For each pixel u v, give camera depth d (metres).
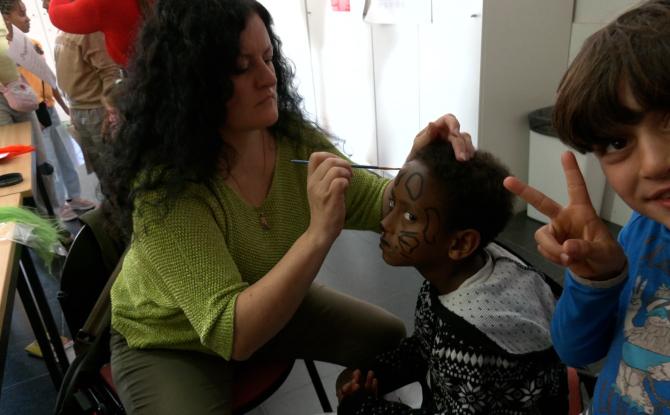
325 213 0.80
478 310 0.73
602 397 0.64
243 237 0.95
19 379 1.81
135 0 1.92
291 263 0.80
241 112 0.88
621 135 0.47
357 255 2.49
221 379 1.00
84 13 1.97
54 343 1.61
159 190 0.86
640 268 0.61
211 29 0.80
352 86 3.26
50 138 2.92
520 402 0.75
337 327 1.14
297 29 3.63
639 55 0.43
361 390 0.92
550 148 2.39
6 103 2.32
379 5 2.75
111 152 0.95
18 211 1.36
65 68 2.51
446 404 0.78
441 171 0.75
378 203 1.06
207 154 0.88
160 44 0.82
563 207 0.55
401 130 2.95
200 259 0.86
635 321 0.60
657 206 0.47
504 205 0.77
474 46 2.29
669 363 0.56
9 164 1.76
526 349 0.73
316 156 0.85
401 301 2.10
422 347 0.93
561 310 0.66
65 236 1.46
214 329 0.82
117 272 1.10
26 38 2.63
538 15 2.33
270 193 1.01
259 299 0.80
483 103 2.37
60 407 1.02
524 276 0.81
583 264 0.56
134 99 0.88
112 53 2.10
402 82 2.81
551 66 2.48
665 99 0.42
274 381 1.08
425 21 2.50
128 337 1.04
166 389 0.95
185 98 0.83
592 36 0.49
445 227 0.76
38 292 1.55
